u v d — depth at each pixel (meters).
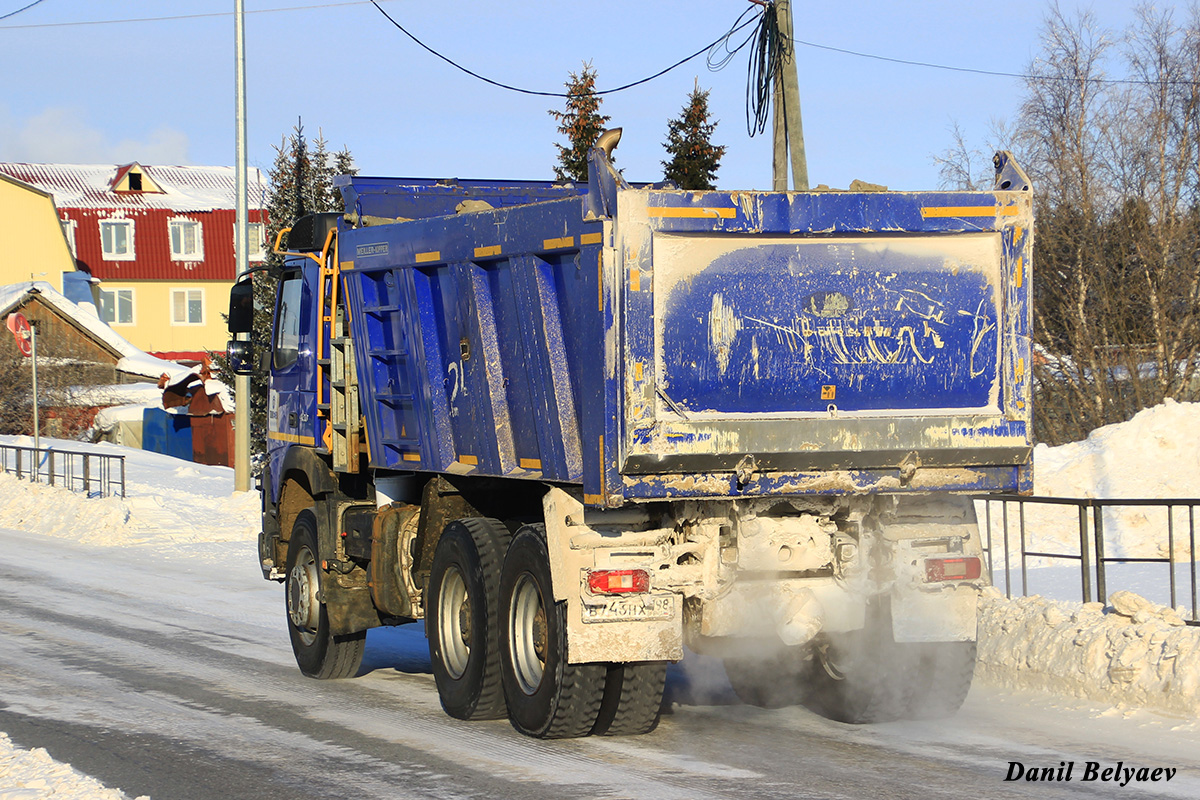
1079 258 42.91
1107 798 11.52
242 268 43.78
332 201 58.78
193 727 15.22
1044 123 47.88
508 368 14.95
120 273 127.56
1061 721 14.58
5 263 118.56
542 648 14.17
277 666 19.50
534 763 13.20
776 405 13.41
